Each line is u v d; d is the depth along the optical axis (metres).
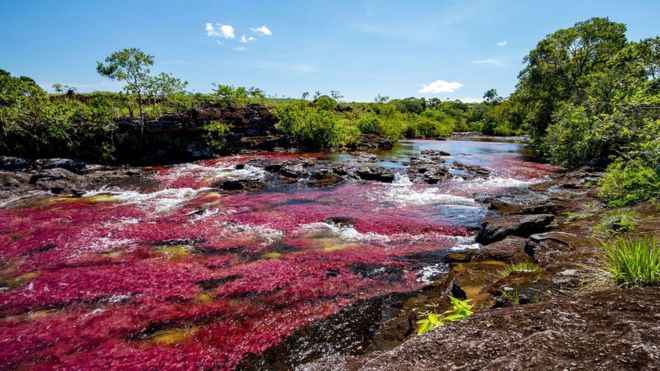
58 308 7.93
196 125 32.94
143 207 16.23
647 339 2.02
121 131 29.95
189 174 24.41
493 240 11.29
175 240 12.09
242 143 36.00
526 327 2.54
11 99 27.19
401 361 2.51
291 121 39.06
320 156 33.94
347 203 17.11
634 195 7.07
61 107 29.56
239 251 11.16
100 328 7.20
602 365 1.90
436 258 10.53
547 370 1.94
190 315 7.64
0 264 10.20
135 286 8.88
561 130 25.70
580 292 4.57
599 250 6.95
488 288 6.72
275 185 21.20
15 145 26.95
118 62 28.61
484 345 2.44
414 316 6.76
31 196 18.30
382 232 12.93
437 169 24.73
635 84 8.05
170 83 33.31
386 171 24.23
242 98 43.56
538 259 7.75
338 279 9.20
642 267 3.79
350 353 6.28
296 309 7.80
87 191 19.61
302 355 6.32
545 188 19.55
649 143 6.29
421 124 67.56
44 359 6.31
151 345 6.67
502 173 25.48
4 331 7.10
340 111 65.50
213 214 15.11
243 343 6.68
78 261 10.40
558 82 39.47
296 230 13.11
